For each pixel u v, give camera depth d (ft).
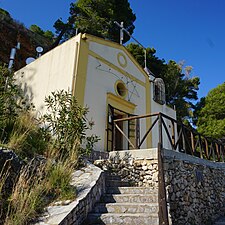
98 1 70.74
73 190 12.67
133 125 31.45
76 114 19.30
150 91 37.70
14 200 10.38
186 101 84.23
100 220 12.25
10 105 17.83
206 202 22.25
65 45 28.66
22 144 14.82
